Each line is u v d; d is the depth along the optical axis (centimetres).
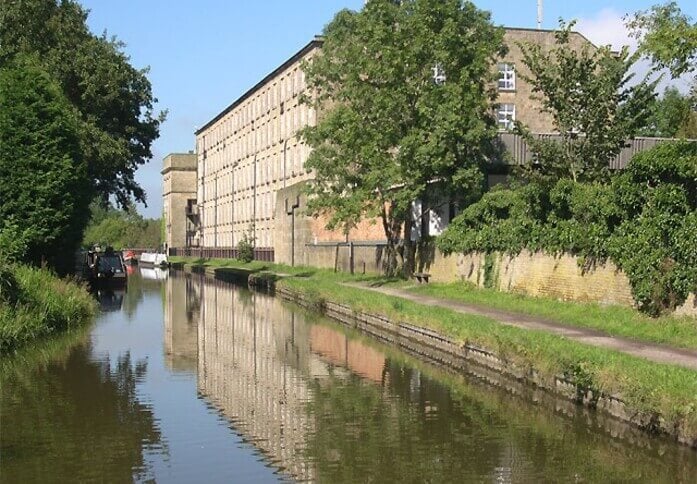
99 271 4897
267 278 4591
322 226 5191
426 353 2034
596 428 1234
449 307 2444
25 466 1051
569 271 2266
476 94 3136
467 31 3272
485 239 2814
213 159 9656
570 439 1173
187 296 4153
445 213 3688
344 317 2841
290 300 3788
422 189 3147
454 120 2986
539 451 1109
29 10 4047
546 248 2395
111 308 3422
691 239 1731
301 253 5559
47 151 2955
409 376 1714
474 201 3209
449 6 3188
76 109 3956
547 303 2289
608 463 1052
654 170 1877
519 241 2570
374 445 1146
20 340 2167
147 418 1323
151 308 3419
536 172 2591
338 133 3344
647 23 1866
